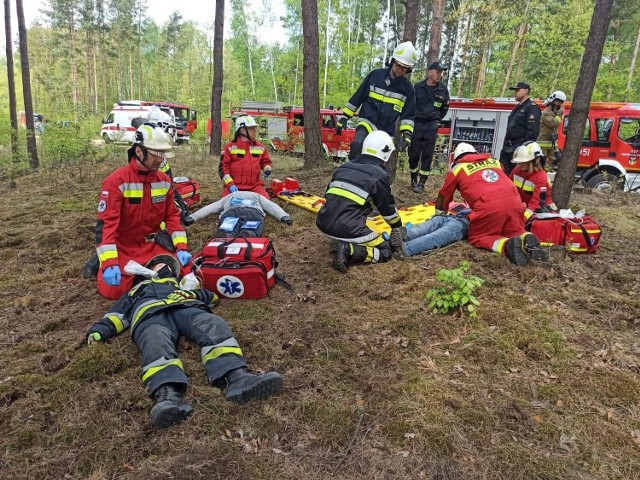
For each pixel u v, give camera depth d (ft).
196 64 136.15
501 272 14.01
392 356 9.73
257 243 12.72
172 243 12.84
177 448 7.20
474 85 99.50
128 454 7.10
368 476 6.84
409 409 8.09
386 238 15.52
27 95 37.27
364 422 7.87
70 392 8.42
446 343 10.30
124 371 9.16
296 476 6.81
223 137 66.44
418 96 23.16
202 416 7.87
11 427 7.55
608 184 32.50
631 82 71.56
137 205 11.67
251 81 115.75
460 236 16.21
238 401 8.19
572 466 7.04
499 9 67.62
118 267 10.89
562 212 16.69
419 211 20.07
